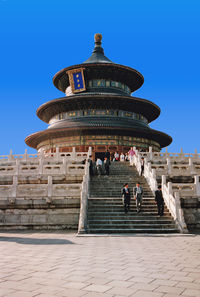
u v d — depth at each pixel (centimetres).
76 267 913
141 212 2138
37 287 702
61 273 838
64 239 1599
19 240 1562
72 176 2716
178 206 2019
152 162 3444
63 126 5944
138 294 645
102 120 6178
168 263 970
